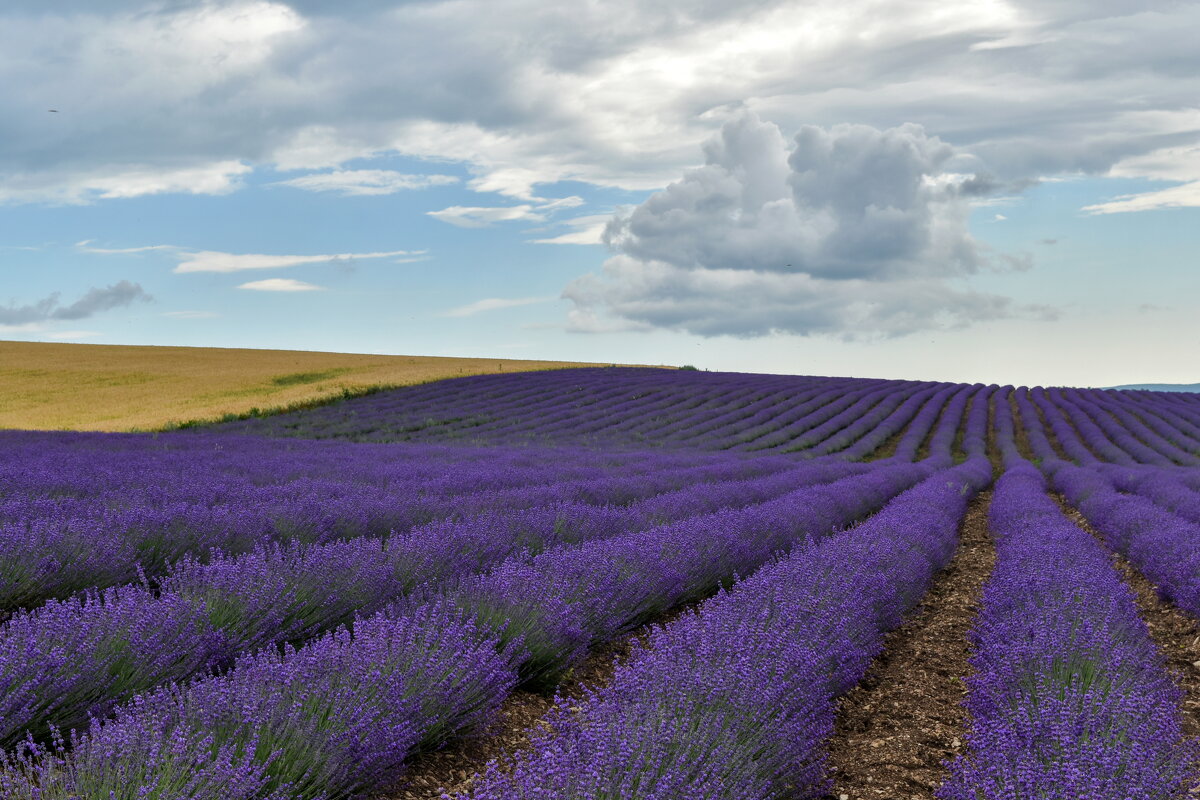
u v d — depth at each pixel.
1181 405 49.88
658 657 3.73
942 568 9.73
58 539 5.47
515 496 10.16
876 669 5.62
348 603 5.11
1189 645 6.41
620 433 32.47
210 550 5.96
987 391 59.12
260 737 2.97
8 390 37.34
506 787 2.61
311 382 42.34
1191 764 3.29
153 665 3.71
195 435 24.59
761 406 42.66
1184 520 10.95
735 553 7.32
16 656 3.32
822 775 3.56
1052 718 3.37
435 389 42.47
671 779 2.59
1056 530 9.66
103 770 2.59
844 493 12.87
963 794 2.87
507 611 4.82
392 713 3.37
